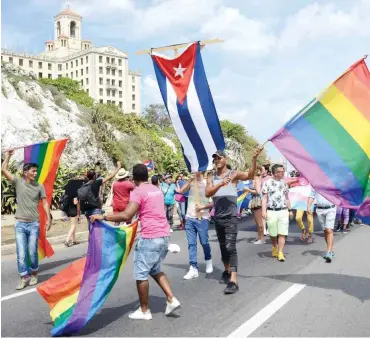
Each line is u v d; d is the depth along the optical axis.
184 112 9.13
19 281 8.27
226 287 7.15
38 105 29.70
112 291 7.39
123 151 33.97
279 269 8.65
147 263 5.80
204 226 8.23
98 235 5.94
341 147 6.98
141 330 5.55
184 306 6.44
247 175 7.18
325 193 6.91
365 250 10.47
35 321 6.02
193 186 8.27
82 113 34.25
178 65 9.30
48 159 9.06
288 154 7.01
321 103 7.08
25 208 7.81
